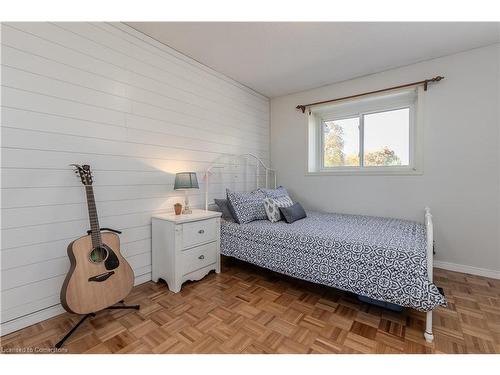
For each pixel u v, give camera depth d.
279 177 4.03
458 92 2.57
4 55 1.54
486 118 2.45
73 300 1.52
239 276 2.56
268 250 2.31
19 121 1.60
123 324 1.68
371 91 3.10
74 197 1.86
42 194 1.70
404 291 1.58
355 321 1.72
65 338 1.48
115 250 1.79
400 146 3.10
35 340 1.51
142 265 2.36
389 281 1.66
